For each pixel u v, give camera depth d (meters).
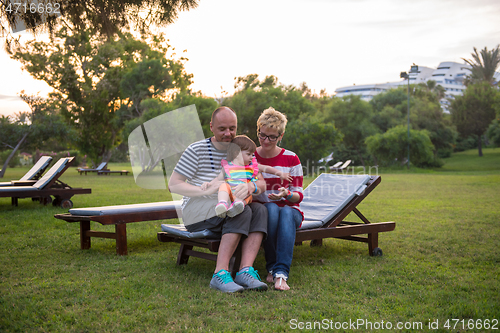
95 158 34.84
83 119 32.81
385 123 47.19
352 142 46.19
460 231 5.44
